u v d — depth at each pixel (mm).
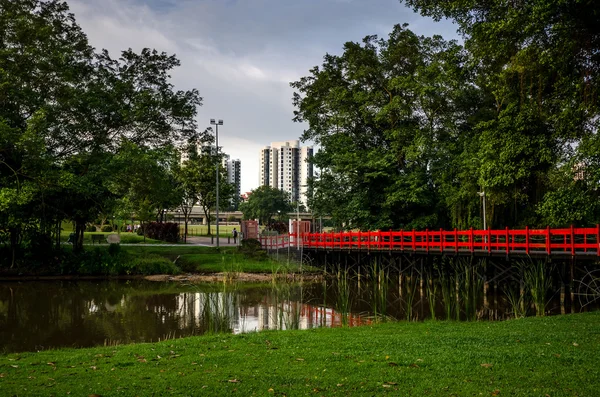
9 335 17797
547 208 23516
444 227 38938
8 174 33344
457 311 20391
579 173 23266
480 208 32906
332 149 42844
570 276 23688
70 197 34906
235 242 52969
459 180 35938
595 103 20312
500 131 27531
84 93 35188
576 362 9430
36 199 33469
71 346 15914
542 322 14617
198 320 20672
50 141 35219
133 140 38906
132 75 38469
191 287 31531
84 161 35625
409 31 39875
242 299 26906
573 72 20906
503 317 20906
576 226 27688
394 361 9734
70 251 37562
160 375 9102
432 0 23188
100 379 8938
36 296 27812
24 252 36062
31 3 33062
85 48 36938
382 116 39375
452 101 37250
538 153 25875
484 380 8242
